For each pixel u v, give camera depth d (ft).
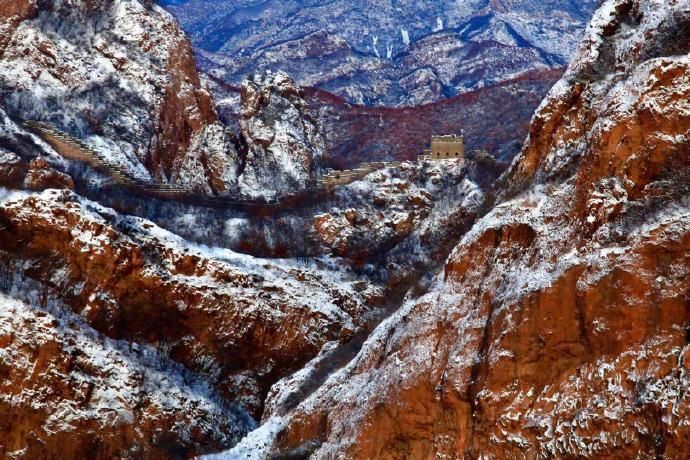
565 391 244.22
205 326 520.01
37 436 444.96
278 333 526.98
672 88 254.27
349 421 302.66
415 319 301.43
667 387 221.05
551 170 305.53
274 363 522.47
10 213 507.30
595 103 308.19
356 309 542.16
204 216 611.88
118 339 499.92
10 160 570.87
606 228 250.37
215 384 510.99
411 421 281.54
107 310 501.15
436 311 293.64
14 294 478.18
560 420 240.73
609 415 229.86
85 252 506.48
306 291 545.44
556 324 250.57
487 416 256.52
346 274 565.53
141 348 502.79
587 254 250.16
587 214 258.37
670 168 250.16
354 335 450.30
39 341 460.14
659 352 227.61
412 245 580.71
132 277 513.45
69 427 449.48
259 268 552.00
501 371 256.93
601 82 312.71
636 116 256.93
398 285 506.07
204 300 522.88
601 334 239.09
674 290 229.86
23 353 456.04
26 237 505.66
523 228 283.59
